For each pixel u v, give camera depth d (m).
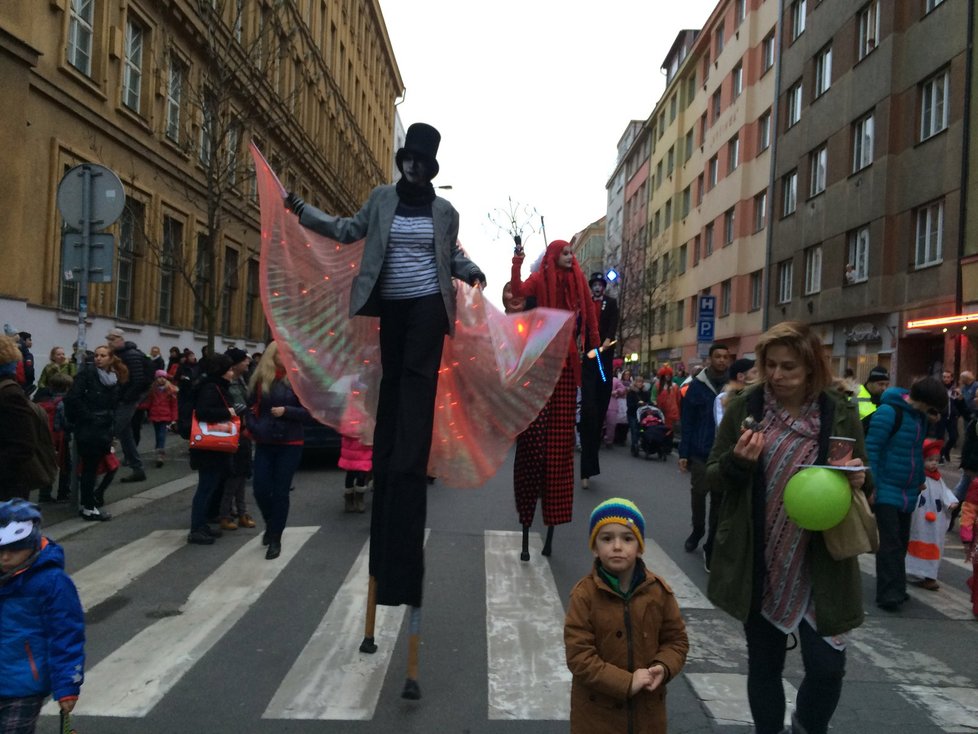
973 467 9.08
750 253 35.84
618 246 57.66
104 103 16.52
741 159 36.53
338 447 12.59
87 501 8.41
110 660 4.71
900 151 22.56
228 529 8.12
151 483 10.85
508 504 9.65
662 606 3.11
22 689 3.15
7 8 12.77
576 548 7.44
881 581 6.18
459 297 4.89
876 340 23.78
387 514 4.20
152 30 18.53
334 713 4.06
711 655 4.98
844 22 25.84
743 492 3.38
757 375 3.57
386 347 4.56
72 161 15.46
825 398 3.40
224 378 7.55
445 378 5.08
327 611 5.61
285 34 21.58
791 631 3.33
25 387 11.86
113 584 6.21
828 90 27.02
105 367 8.51
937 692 4.54
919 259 21.83
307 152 32.22
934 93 21.20
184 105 19.89
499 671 4.62
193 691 4.30
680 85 50.03
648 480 12.12
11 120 13.21
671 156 53.19
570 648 3.04
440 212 4.40
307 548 7.34
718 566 3.42
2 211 13.14
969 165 19.47
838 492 3.10
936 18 20.95
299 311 4.84
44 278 14.70
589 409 8.05
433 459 5.10
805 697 3.33
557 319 5.45
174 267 16.25
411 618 4.25
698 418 7.51
